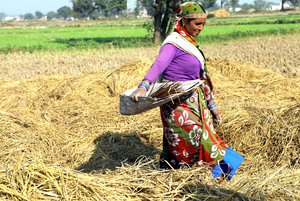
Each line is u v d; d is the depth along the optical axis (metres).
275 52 19.23
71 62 17.47
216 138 4.06
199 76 4.00
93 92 8.35
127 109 3.56
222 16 94.19
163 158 4.21
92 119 6.94
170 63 3.89
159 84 3.78
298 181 3.94
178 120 3.93
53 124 6.75
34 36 43.88
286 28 39.47
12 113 6.85
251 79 9.74
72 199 3.11
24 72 14.96
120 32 47.69
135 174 3.64
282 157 5.34
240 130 5.87
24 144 5.86
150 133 6.24
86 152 5.88
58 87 8.80
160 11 27.23
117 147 5.95
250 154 5.56
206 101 4.21
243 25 52.12
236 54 18.84
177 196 3.34
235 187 3.64
